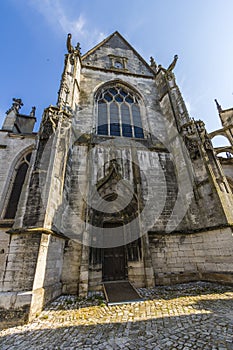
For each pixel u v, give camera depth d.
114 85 18.98
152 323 5.23
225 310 5.76
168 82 17.88
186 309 6.07
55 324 5.52
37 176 9.15
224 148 17.77
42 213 8.09
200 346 3.91
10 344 4.51
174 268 10.17
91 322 5.53
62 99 12.98
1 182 13.73
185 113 14.59
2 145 15.12
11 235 7.57
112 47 22.53
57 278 8.62
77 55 17.84
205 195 10.82
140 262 10.05
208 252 9.99
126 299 7.48
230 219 9.55
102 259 10.30
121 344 4.23
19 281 6.63
